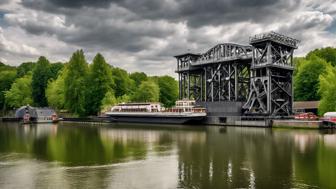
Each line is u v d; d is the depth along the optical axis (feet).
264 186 100.53
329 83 333.83
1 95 621.72
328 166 127.13
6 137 242.58
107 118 450.30
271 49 344.90
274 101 340.39
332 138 216.33
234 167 127.03
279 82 358.84
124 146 188.96
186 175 115.24
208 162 137.80
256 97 347.56
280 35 344.28
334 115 284.61
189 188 99.81
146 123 414.62
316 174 114.52
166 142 206.08
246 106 356.18
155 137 237.45
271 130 286.87
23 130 312.71
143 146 188.44
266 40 334.44
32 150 174.60
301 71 426.51
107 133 274.77
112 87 499.10
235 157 148.66
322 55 508.53
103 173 119.44
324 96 323.78
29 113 456.04
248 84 407.85
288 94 355.15
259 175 113.50
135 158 149.18
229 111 365.20
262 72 357.20
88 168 127.95
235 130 293.64
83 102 472.44
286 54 355.15
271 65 331.98
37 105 569.23
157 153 162.91
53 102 519.19
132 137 238.68
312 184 102.01
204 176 113.39
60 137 241.55
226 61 388.78
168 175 115.65
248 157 148.25
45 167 130.21
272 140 208.64
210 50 413.18
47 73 576.61
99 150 173.99
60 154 161.27
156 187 101.35
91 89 473.67
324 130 275.59
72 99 480.64
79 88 476.13
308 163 133.08
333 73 350.84
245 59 375.04
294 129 290.56
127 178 112.06
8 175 116.98
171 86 583.58
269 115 334.03
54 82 535.60
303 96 428.56
